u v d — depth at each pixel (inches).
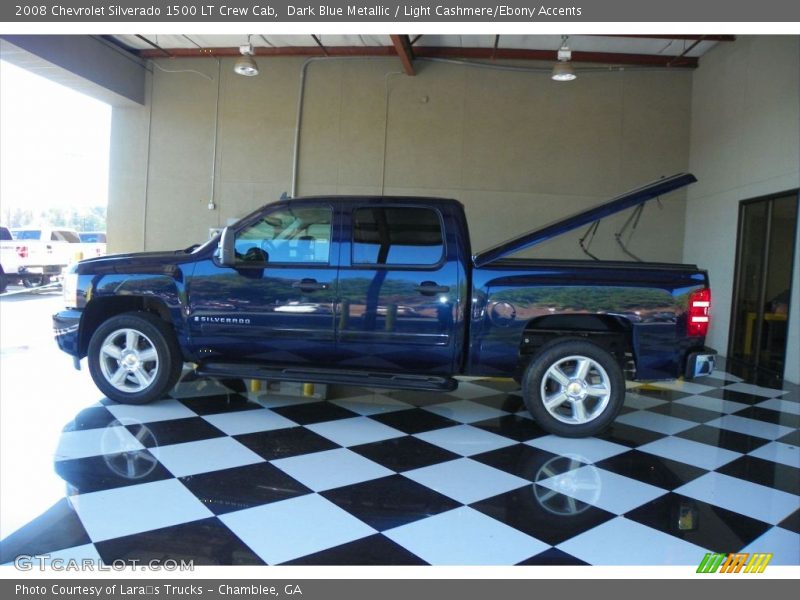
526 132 363.3
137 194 384.8
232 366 172.4
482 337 160.6
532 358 162.6
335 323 165.5
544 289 157.8
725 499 124.0
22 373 224.7
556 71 310.3
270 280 167.8
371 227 166.1
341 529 105.3
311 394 205.0
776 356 270.7
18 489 117.8
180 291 171.9
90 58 338.3
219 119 378.6
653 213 365.7
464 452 149.5
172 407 181.0
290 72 372.2
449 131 365.1
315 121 371.9
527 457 147.1
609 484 130.8
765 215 282.8
